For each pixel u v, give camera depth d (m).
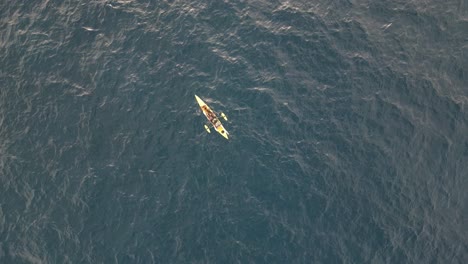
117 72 74.12
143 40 76.50
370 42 76.19
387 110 71.12
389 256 62.25
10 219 64.81
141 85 73.19
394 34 76.88
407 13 78.50
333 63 74.50
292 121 70.19
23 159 68.56
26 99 72.62
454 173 67.50
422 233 63.78
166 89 72.81
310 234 63.09
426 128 70.12
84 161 68.12
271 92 72.19
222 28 77.56
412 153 68.50
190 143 68.88
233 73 73.69
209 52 75.44
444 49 75.69
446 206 65.62
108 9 78.94
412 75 73.69
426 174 67.25
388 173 67.12
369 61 74.69
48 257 62.41
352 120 70.44
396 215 64.69
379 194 65.88
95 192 65.94
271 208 64.56
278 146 68.50
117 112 71.31
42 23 78.06
